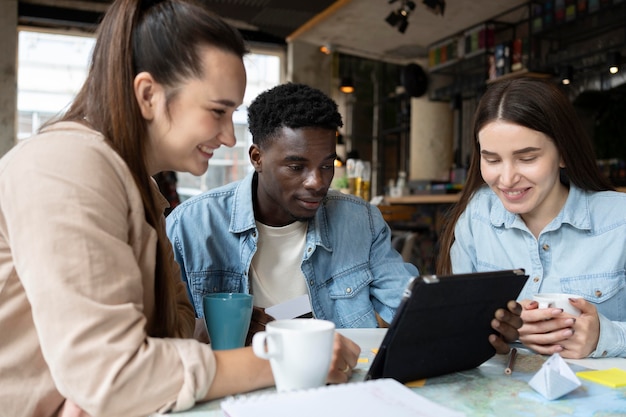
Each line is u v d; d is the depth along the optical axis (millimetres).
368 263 1633
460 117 6609
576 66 4715
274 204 1519
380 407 699
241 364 843
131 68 907
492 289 903
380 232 1688
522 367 1013
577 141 1470
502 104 1409
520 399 831
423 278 818
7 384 849
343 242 1606
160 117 921
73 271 768
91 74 946
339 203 1658
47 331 765
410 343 863
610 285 1517
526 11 5320
